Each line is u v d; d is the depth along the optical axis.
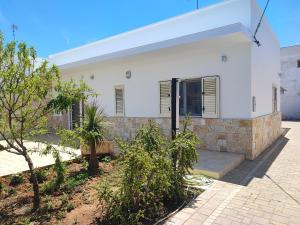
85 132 5.52
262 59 8.27
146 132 4.06
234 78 7.18
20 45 3.54
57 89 3.92
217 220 3.51
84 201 4.11
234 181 5.18
